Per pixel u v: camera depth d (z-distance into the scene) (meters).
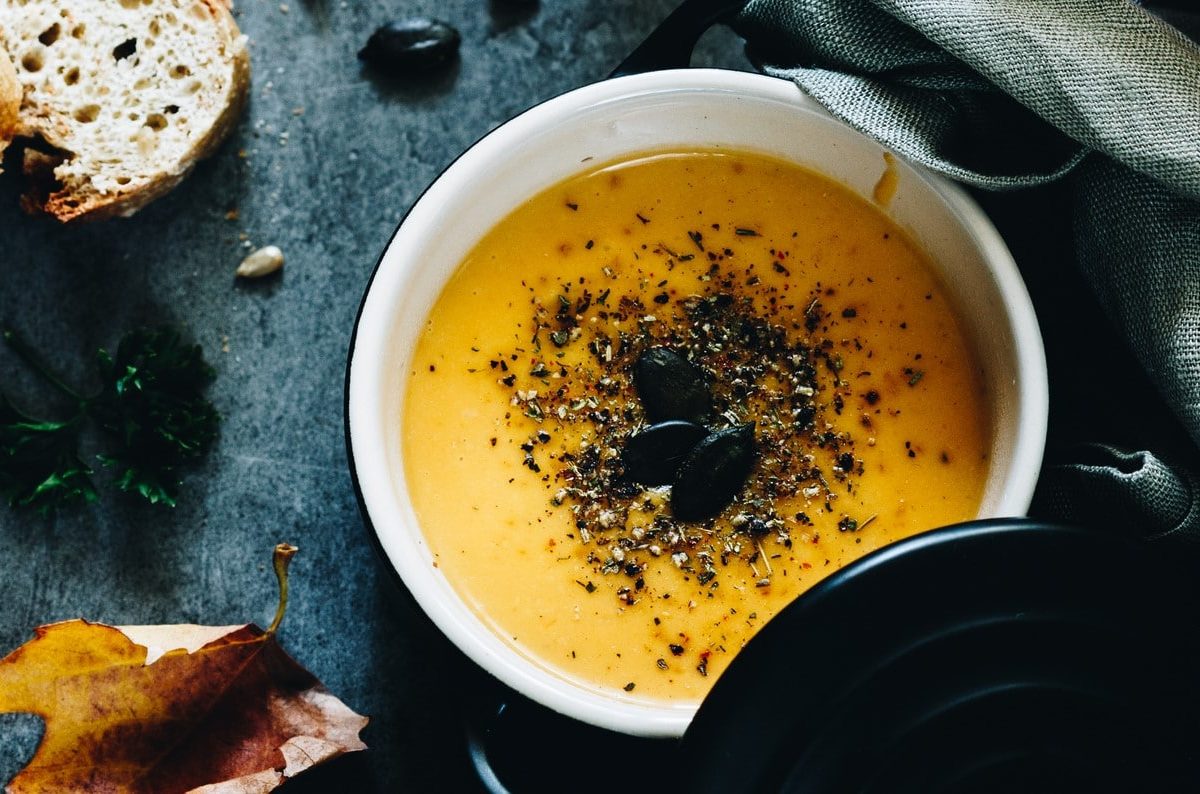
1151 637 0.29
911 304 0.32
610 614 0.31
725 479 0.31
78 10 0.34
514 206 0.32
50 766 0.33
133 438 0.34
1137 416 0.32
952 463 0.32
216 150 0.35
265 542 0.35
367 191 0.35
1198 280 0.31
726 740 0.28
